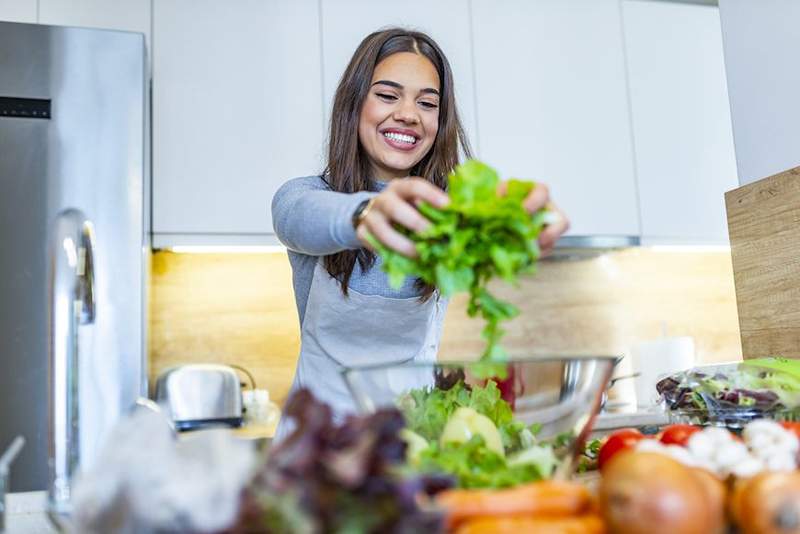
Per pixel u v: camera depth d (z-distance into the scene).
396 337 1.43
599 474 0.98
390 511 0.45
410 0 2.56
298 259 1.47
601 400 0.77
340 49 2.48
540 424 0.76
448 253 0.68
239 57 2.41
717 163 2.80
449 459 0.67
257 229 2.36
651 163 2.73
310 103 2.44
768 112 1.64
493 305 0.74
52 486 0.78
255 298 2.60
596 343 2.89
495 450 0.74
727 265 3.05
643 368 2.71
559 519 0.56
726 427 1.15
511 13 2.66
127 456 0.48
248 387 2.54
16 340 1.94
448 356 2.75
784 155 1.60
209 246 2.34
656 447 0.79
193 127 2.35
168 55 2.36
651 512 0.54
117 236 2.03
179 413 1.85
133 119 2.08
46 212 1.99
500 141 2.60
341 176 1.46
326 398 1.41
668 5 2.82
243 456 0.48
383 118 1.43
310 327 1.45
